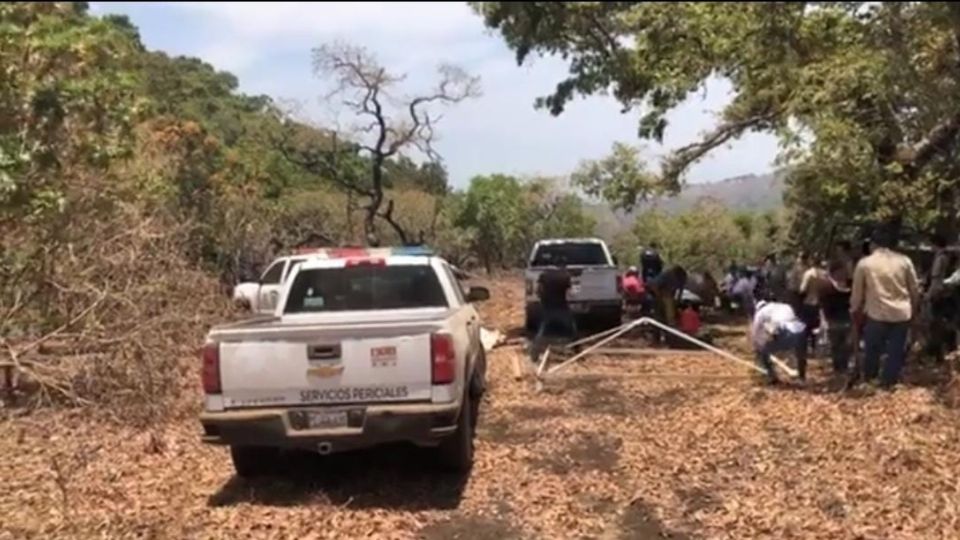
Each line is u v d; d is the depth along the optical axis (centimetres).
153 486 748
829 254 1467
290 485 752
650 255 1923
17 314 1071
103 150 1164
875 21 1016
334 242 3384
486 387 1164
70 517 664
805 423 880
